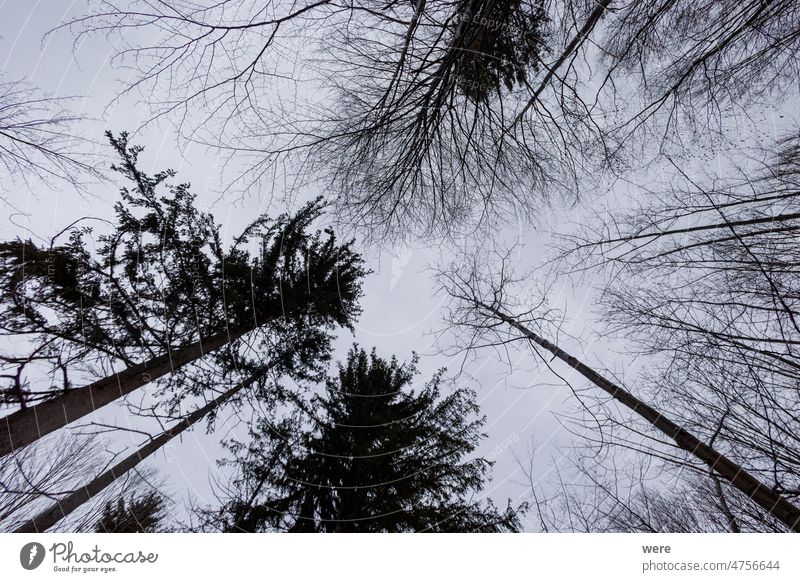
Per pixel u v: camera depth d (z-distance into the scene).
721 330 4.22
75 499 3.89
